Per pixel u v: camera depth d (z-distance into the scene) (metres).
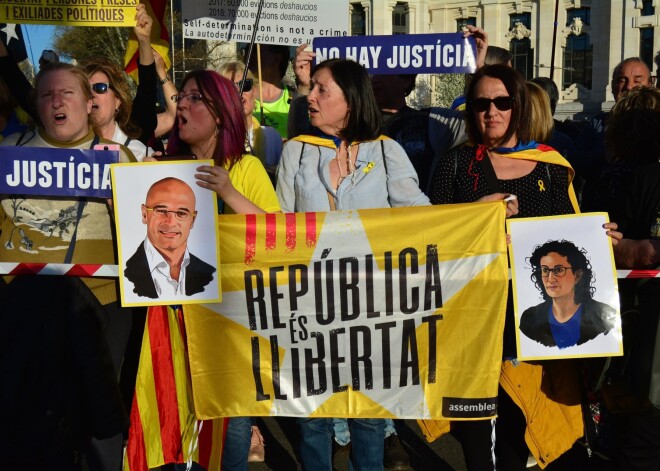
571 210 3.75
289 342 3.58
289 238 3.54
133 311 3.91
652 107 3.72
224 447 3.79
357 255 3.54
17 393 3.45
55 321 3.49
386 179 3.75
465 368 3.56
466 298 3.55
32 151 3.49
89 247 3.59
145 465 3.62
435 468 4.73
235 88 3.77
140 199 3.47
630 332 3.61
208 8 5.96
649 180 3.62
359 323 3.56
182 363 3.64
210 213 3.49
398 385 3.58
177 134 3.88
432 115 5.32
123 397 3.93
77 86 3.56
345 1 5.95
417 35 5.25
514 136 3.80
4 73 4.73
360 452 3.72
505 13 68.50
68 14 4.80
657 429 3.65
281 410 3.58
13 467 3.71
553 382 3.74
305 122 5.50
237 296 3.56
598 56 65.44
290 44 5.99
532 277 3.57
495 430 3.77
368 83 3.78
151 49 4.91
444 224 3.54
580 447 4.83
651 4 62.94
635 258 3.61
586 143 6.19
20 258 3.55
